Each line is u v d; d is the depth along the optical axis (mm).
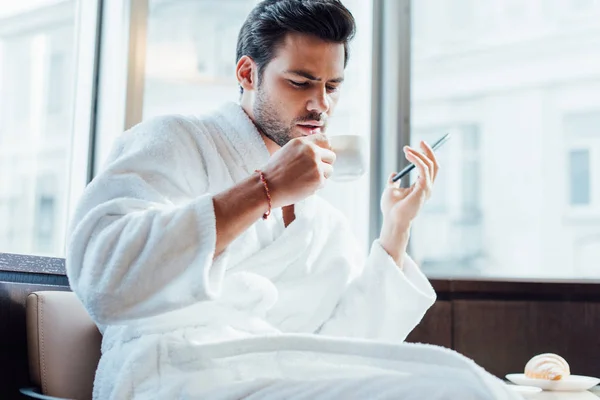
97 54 2193
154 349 1199
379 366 1140
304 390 1062
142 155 1307
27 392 1349
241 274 1347
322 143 1365
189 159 1368
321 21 1439
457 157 6410
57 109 2635
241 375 1169
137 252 1144
